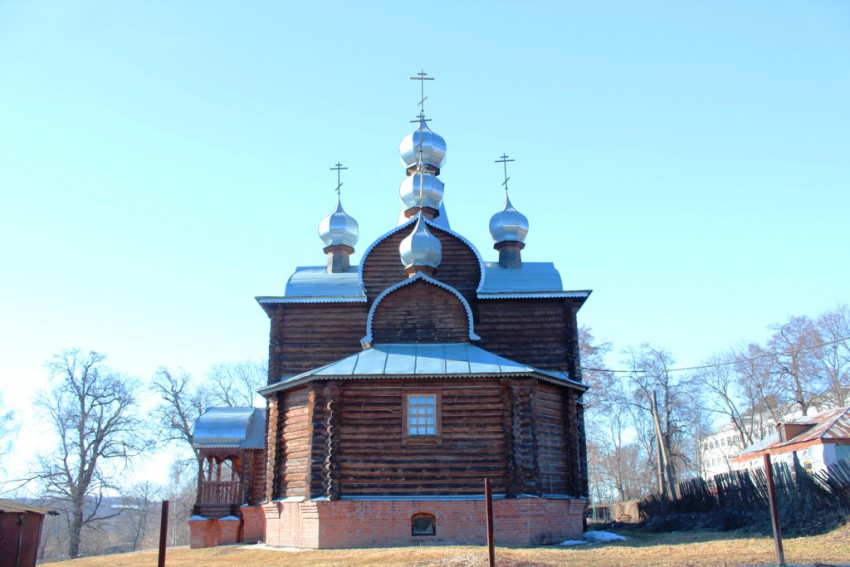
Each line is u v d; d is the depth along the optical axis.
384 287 34.66
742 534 26.06
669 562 19.19
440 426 27.36
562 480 28.88
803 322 62.38
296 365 33.81
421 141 41.03
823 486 26.09
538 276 36.28
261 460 37.88
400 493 26.69
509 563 19.03
